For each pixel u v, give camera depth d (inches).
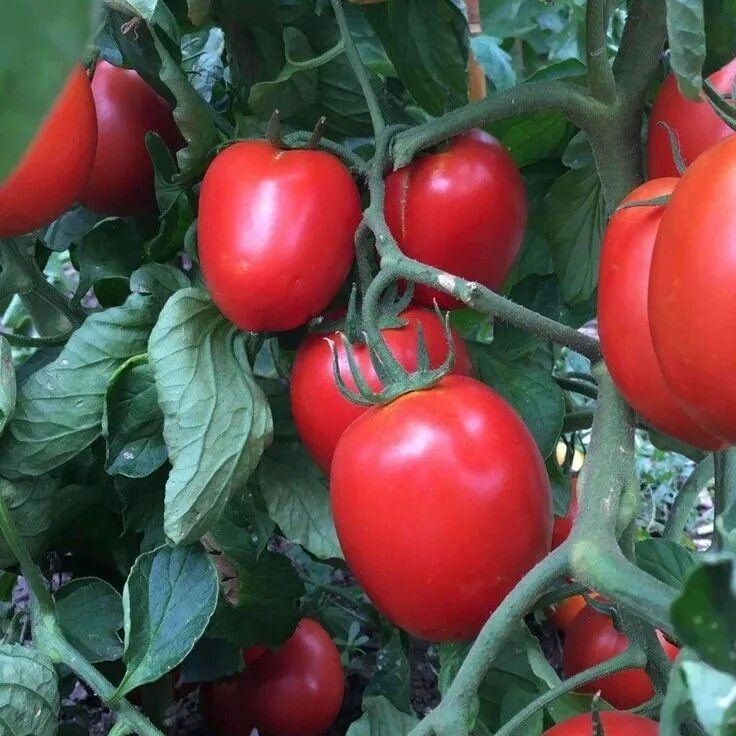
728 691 4.7
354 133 11.9
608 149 9.4
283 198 8.8
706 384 6.1
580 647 11.2
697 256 5.9
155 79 11.1
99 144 11.6
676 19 6.0
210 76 13.7
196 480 9.2
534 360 11.6
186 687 14.5
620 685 10.6
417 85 12.1
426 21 11.3
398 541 7.7
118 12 9.9
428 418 7.9
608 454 7.8
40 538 11.3
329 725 14.2
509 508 7.7
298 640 13.7
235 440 9.5
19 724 8.8
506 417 8.2
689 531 20.9
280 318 9.1
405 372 8.5
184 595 9.5
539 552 8.0
